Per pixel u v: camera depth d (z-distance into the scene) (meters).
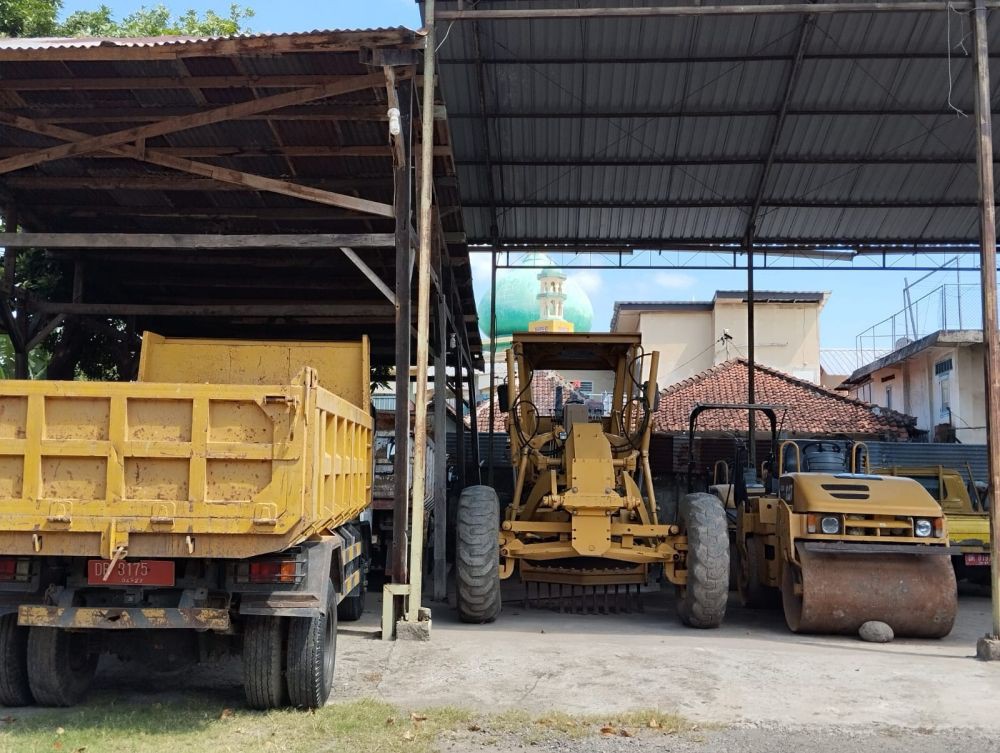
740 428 21.44
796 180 16.09
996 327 8.49
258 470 5.02
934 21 12.52
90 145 8.80
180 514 4.95
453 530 15.58
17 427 5.07
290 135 9.73
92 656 6.15
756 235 17.84
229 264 12.80
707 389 24.06
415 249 9.73
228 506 4.95
